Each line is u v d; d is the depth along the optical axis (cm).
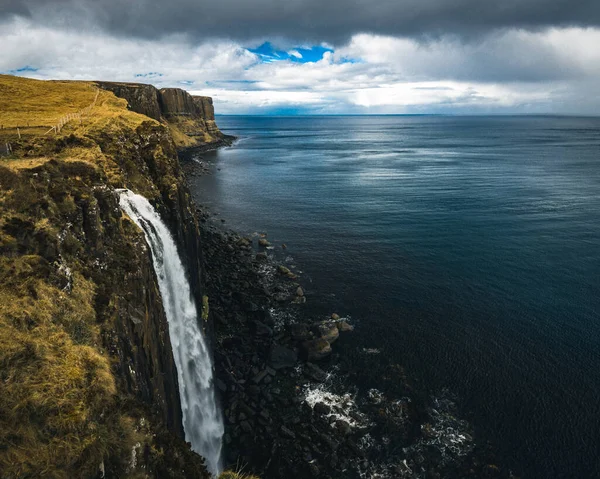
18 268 1639
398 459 2920
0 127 3731
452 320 4531
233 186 11538
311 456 2877
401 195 10450
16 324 1474
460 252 6406
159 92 19388
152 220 3231
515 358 3909
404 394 3484
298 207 9238
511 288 5234
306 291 5150
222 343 3950
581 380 3622
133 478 1341
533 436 3089
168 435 1658
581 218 8138
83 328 1692
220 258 5906
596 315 4606
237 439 2984
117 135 3812
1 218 1750
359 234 7300
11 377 1316
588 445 3009
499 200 9769
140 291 2236
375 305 4831
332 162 17250
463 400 3428
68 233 1967
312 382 3588
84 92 8225
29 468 1140
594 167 15212
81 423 1300
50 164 2155
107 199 2406
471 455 2953
